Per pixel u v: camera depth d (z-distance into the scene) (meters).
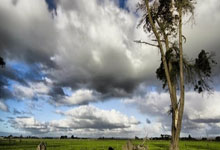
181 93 14.48
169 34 16.52
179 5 15.65
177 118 14.38
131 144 14.46
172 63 16.09
